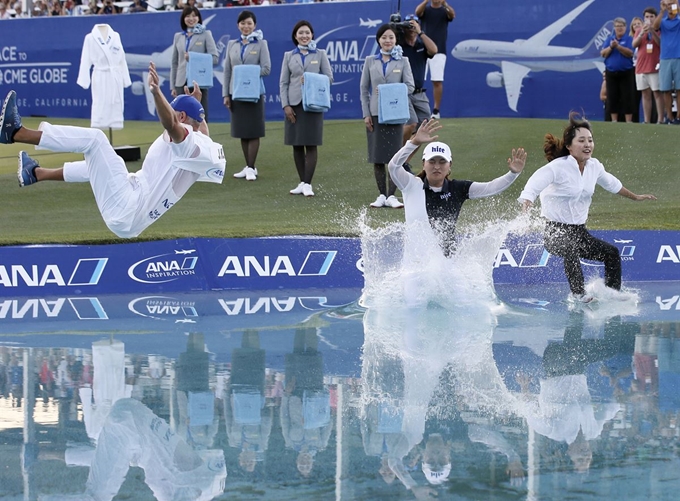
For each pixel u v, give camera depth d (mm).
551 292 17828
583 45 33906
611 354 12742
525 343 13445
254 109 26906
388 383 11273
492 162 27922
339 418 9922
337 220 22172
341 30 36188
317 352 12898
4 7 46344
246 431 9477
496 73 35000
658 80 32344
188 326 14703
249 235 19125
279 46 37031
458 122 33781
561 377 11547
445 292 16547
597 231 19453
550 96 34656
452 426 9641
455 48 35219
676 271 19328
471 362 12344
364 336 13938
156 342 13484
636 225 20750
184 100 14070
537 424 9664
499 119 34219
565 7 33906
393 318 15320
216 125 36594
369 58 23781
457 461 8617
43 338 13750
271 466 8500
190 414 10047
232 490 7941
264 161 29641
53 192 26531
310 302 16828
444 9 32688
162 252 18359
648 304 16578
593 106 34250
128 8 42969
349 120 36125
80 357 12547
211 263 18422
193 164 13688
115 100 30047
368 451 8906
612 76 32875
